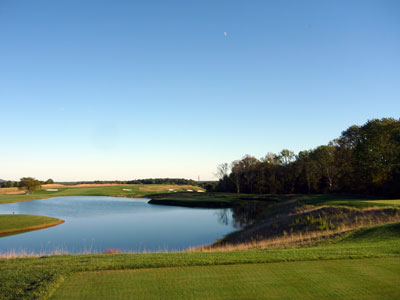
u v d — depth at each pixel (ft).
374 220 64.85
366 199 110.11
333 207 82.28
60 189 367.45
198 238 85.10
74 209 169.37
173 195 259.39
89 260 32.30
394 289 23.11
